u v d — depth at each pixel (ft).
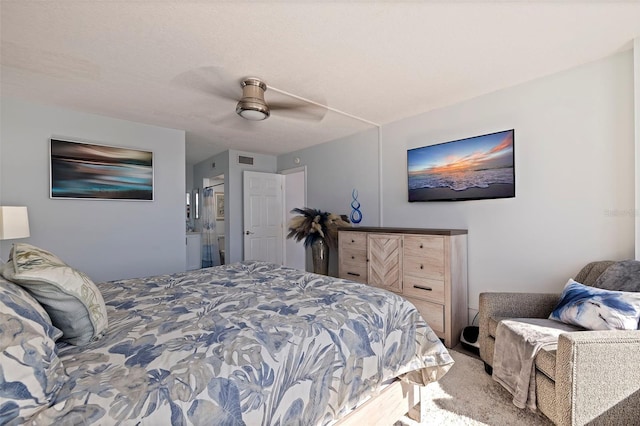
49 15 5.23
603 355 4.30
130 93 8.70
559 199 7.63
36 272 3.09
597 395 4.29
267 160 17.81
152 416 2.34
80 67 7.18
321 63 7.06
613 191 6.84
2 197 8.91
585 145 7.21
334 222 12.93
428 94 8.97
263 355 3.22
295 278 6.66
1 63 6.97
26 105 9.27
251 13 5.24
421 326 5.23
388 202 11.87
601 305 5.15
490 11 5.25
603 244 6.98
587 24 5.66
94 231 10.53
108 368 2.78
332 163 14.40
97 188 10.52
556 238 7.69
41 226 9.52
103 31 5.74
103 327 3.55
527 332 5.46
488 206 8.98
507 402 5.68
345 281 6.37
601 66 6.97
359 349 4.12
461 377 6.59
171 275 7.09
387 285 9.82
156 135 11.97
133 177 11.30
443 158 9.91
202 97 8.98
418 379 5.02
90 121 10.44
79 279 3.48
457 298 8.66
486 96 8.93
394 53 6.64
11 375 2.13
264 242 17.30
